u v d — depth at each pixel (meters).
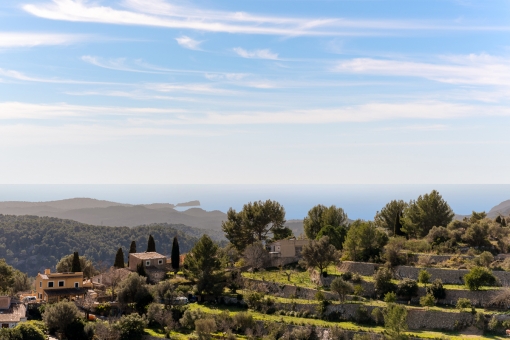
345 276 103.31
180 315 96.69
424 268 101.88
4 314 90.69
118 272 114.81
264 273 117.62
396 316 82.06
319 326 88.50
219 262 111.38
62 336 87.38
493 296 90.69
